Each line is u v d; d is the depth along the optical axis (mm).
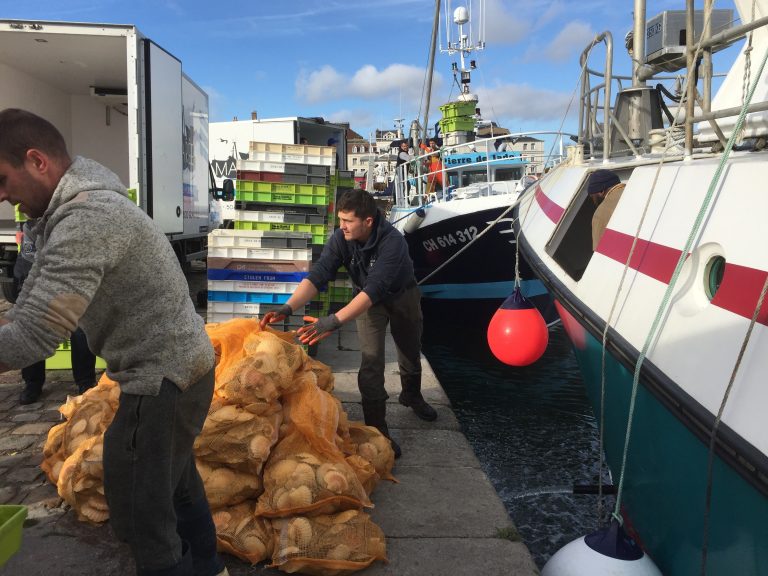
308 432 3141
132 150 7199
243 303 5867
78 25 7266
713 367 2148
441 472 3895
